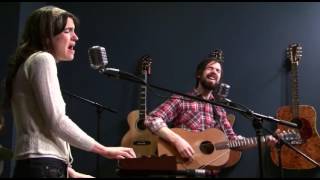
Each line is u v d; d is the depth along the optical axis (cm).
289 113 309
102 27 346
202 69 311
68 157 165
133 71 338
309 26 335
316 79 327
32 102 155
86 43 344
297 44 322
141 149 303
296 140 270
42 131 154
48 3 348
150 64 329
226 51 337
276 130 296
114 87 336
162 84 334
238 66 334
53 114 148
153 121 291
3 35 319
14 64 166
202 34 341
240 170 318
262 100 328
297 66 319
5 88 166
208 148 288
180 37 341
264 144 290
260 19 339
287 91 327
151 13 346
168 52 339
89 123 333
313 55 331
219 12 343
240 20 341
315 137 299
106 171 324
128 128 330
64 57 172
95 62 189
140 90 320
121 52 342
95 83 338
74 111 335
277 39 336
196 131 294
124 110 333
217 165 283
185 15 344
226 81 333
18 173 150
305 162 296
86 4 350
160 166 145
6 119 300
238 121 323
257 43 337
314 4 338
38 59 154
